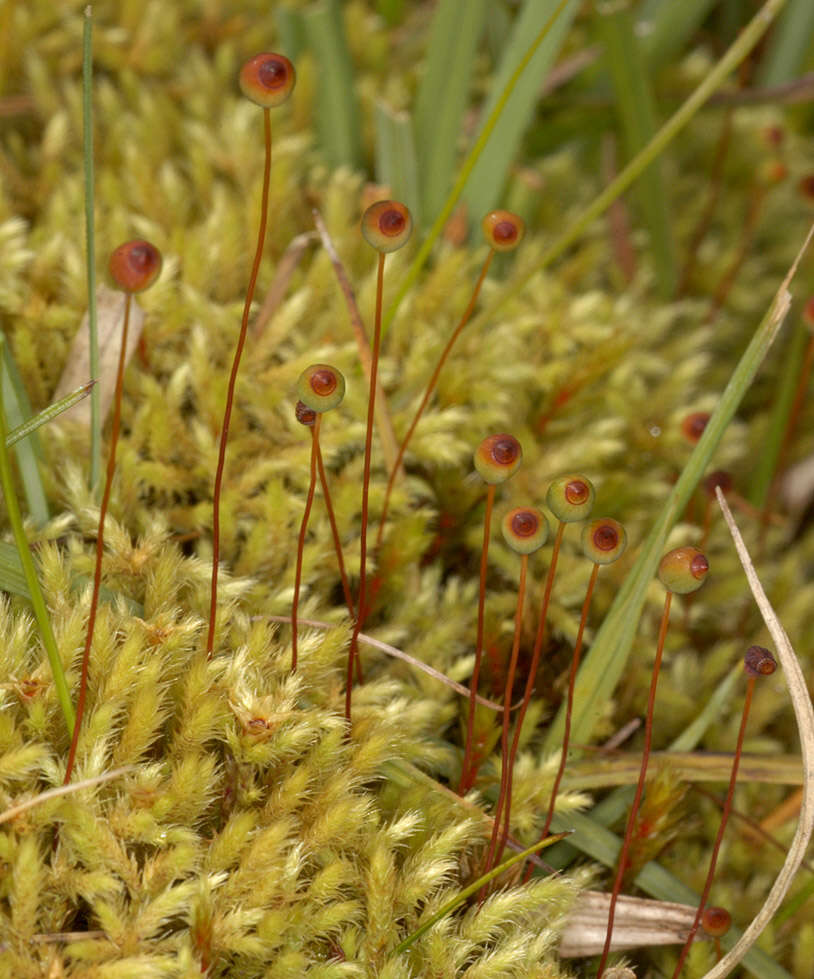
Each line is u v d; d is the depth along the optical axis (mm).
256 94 171
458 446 204
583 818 191
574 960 189
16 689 178
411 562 200
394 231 175
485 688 200
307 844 180
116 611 186
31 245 213
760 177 221
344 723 183
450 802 186
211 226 214
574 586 206
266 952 176
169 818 179
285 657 186
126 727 179
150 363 207
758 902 197
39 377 202
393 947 180
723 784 201
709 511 205
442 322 215
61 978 172
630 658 206
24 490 195
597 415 222
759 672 174
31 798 175
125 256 165
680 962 183
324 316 213
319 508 201
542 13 212
